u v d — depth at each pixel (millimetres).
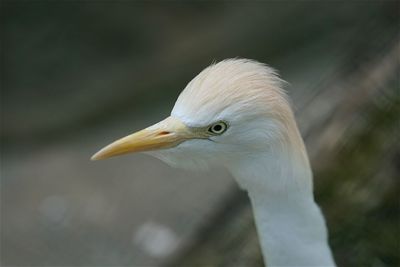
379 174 9078
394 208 8773
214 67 4523
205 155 4645
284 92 4582
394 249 8391
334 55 12180
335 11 13375
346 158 9289
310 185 4832
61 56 14258
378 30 9883
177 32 14281
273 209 4898
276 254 5090
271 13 13984
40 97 13883
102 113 13367
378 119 9359
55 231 11172
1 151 13094
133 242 10648
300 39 13328
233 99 4375
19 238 11203
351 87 9773
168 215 10805
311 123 9680
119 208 11250
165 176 11461
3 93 14023
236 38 13789
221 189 10758
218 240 9531
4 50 14367
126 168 11891
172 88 13414
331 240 8594
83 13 14523
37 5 14602
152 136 4594
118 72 13922
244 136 4473
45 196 11797
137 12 14539
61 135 13188
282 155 4566
